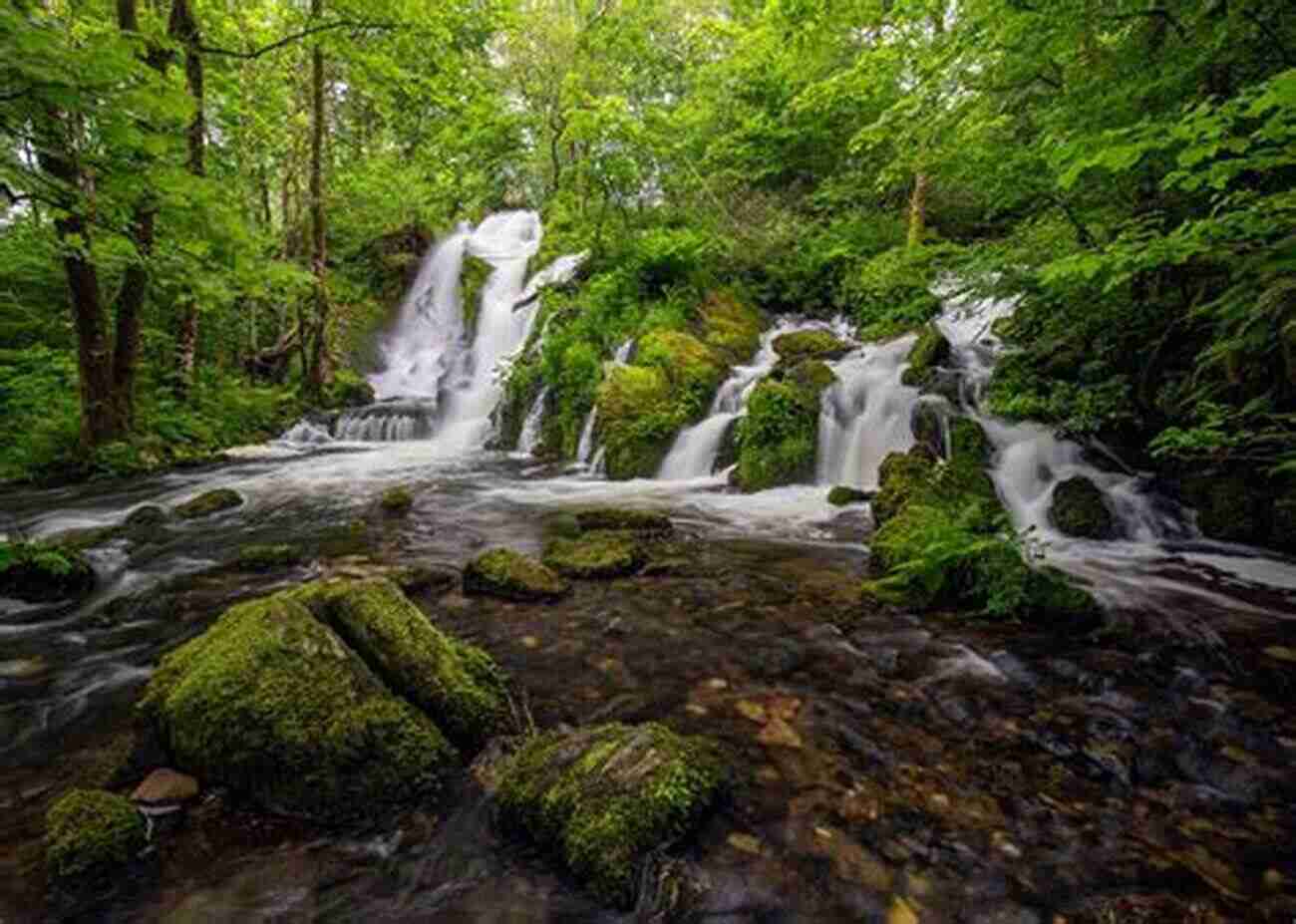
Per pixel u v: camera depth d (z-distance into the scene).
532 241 24.61
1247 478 6.25
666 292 13.35
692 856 2.19
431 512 7.72
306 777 2.40
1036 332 8.77
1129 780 2.67
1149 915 1.97
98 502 8.38
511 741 2.82
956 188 13.23
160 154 5.11
